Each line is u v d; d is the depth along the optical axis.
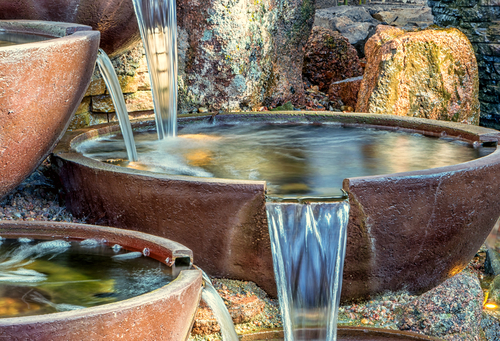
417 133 4.70
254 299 3.01
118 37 4.59
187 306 1.96
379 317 3.11
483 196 3.12
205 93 5.83
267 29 6.16
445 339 3.03
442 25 7.80
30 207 3.67
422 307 3.11
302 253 2.84
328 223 2.81
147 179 2.99
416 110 6.39
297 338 2.90
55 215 3.58
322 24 10.31
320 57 7.94
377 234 2.93
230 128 5.05
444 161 3.83
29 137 2.65
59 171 3.57
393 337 2.93
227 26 5.60
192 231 2.99
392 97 6.35
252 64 5.98
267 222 2.85
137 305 1.75
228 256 3.01
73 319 1.64
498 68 7.14
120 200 3.14
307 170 3.70
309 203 2.80
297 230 2.81
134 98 5.56
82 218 3.51
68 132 4.31
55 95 2.69
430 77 6.38
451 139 4.43
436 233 3.05
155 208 3.02
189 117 5.06
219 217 2.90
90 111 5.28
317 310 2.90
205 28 5.61
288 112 5.23
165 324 1.86
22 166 2.75
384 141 4.50
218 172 3.65
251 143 4.50
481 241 3.38
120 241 2.46
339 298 2.95
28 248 2.51
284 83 6.60
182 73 5.79
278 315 3.05
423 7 10.92
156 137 4.72
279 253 2.84
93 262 2.37
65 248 2.50
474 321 3.16
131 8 4.37
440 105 6.42
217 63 5.70
